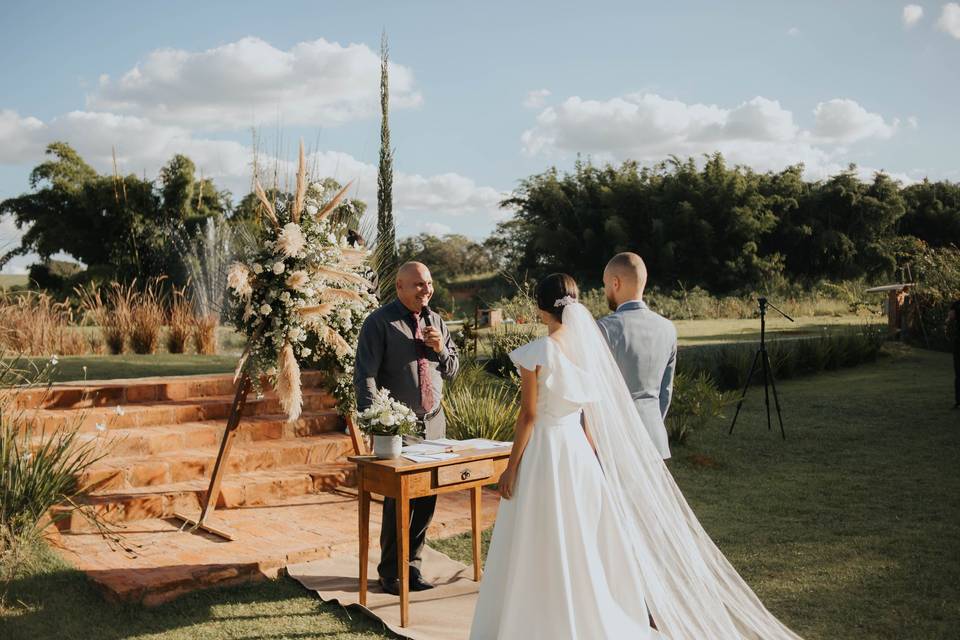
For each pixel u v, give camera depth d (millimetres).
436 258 48750
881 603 4316
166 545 4969
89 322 13008
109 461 5941
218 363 9641
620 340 3889
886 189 37812
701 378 9648
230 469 6332
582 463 3510
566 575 3344
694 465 7746
